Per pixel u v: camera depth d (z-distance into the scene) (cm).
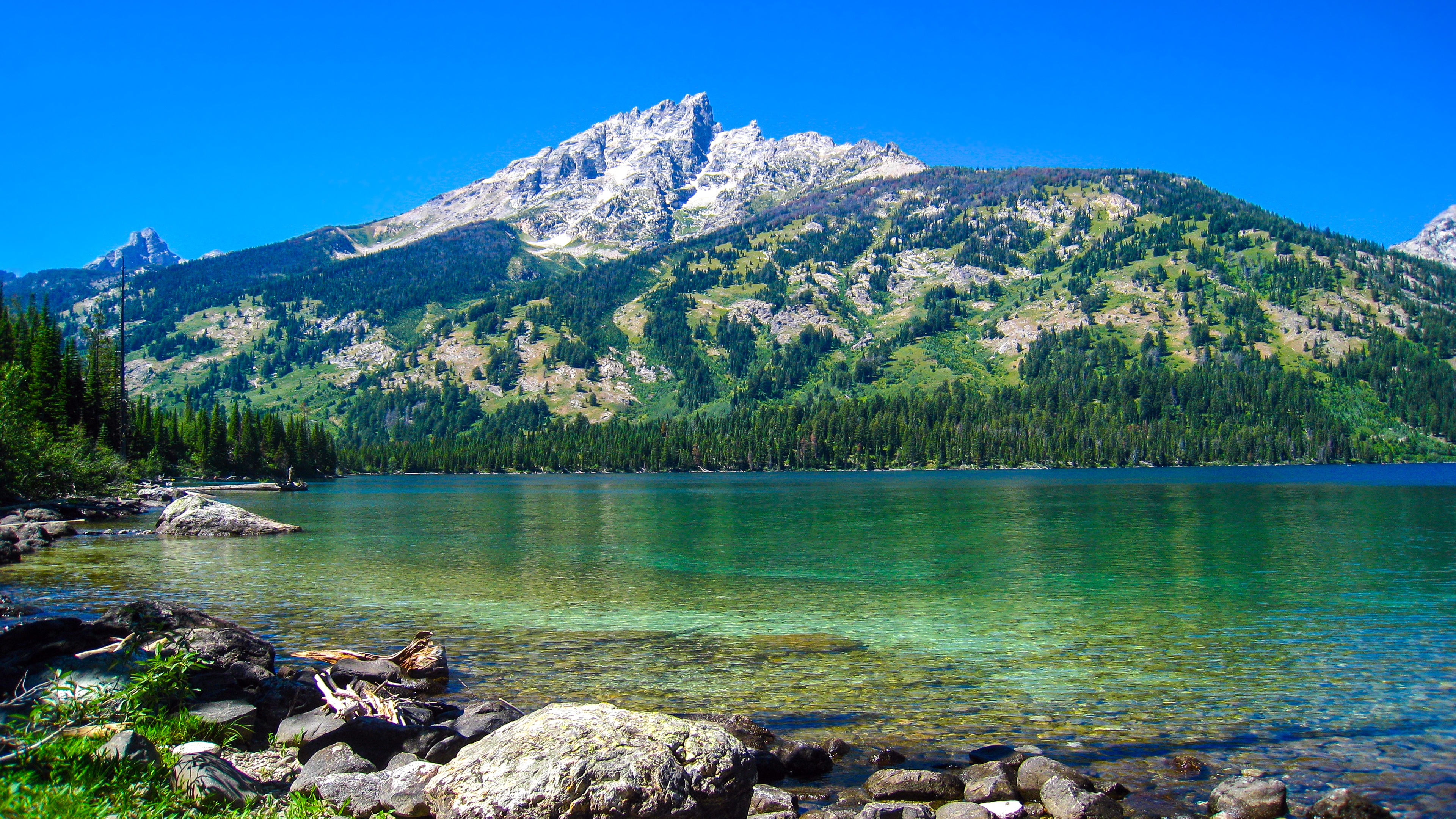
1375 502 8931
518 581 3503
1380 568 3797
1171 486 13762
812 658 2128
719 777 955
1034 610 2794
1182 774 1332
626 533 5831
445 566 4000
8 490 6869
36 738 1106
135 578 3519
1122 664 2048
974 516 7381
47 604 2817
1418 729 1543
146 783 1028
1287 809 1184
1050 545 4878
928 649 2227
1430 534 5419
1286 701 1727
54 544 4906
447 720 1596
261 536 5631
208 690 1509
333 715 1425
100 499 7775
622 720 977
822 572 3781
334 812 1073
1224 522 6494
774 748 1459
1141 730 1550
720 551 4681
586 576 3641
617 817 879
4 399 7569
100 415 11581
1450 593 3086
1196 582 3388
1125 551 4556
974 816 1151
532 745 922
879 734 1545
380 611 2786
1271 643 2272
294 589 3262
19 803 844
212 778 1061
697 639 2355
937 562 4097
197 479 16112
